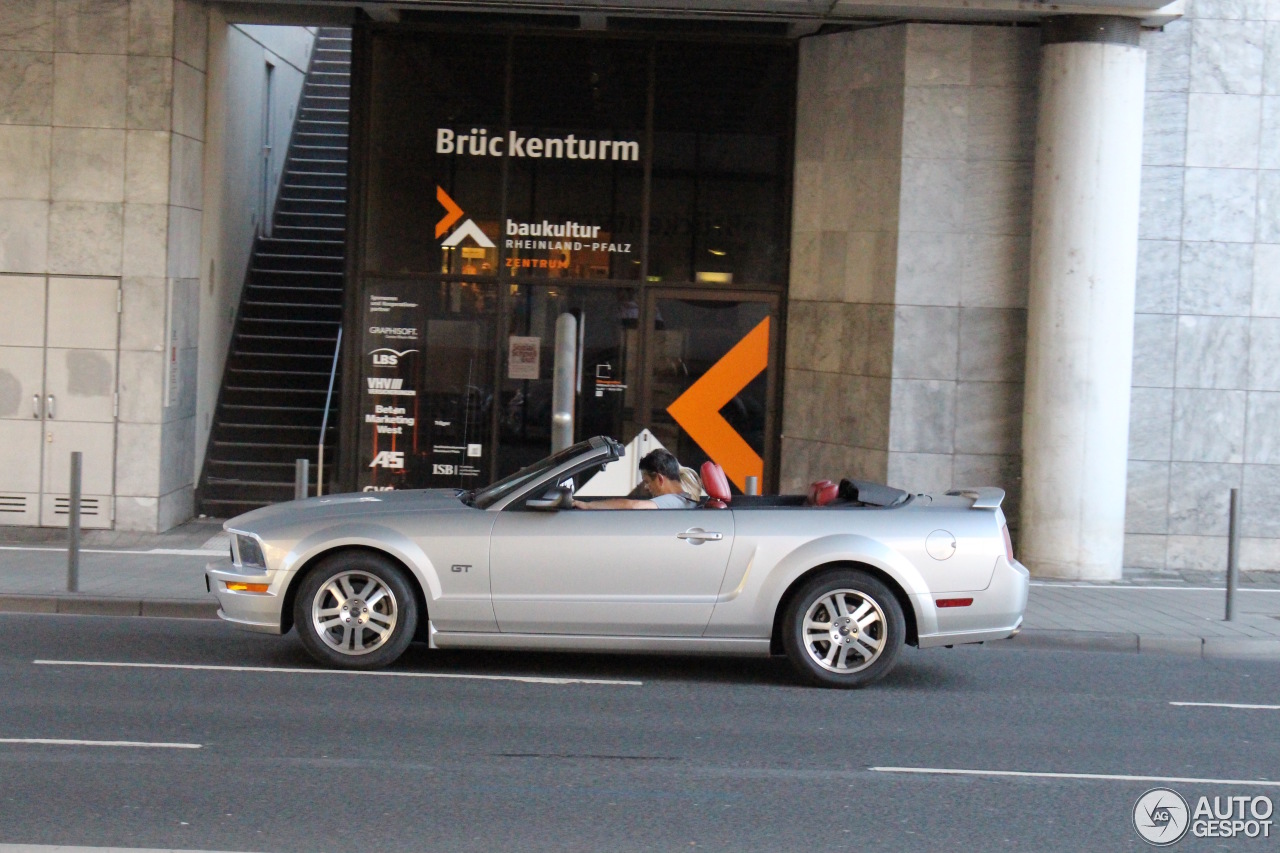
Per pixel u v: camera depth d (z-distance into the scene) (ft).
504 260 49.88
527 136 49.73
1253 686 30.12
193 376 49.70
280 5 48.91
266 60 61.36
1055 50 43.16
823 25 47.57
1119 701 28.07
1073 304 43.09
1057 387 43.34
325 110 70.74
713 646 28.17
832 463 47.73
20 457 45.80
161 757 21.21
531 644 28.07
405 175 49.85
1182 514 46.39
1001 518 28.81
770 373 50.03
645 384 50.11
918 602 27.99
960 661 32.17
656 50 49.49
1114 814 19.86
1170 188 45.91
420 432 50.21
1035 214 43.93
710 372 50.14
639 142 49.73
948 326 45.42
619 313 50.08
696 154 49.78
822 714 25.88
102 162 45.44
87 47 45.32
